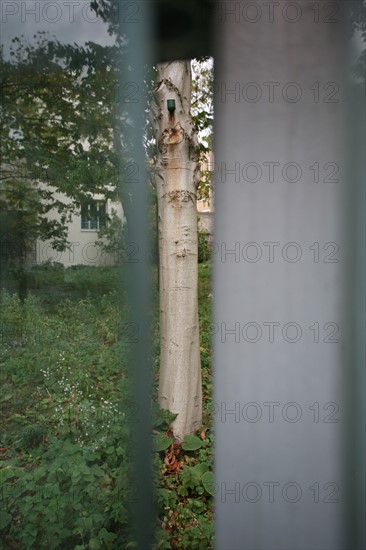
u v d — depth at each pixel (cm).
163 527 192
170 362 280
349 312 133
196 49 157
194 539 184
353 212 132
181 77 266
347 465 134
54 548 173
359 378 133
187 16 148
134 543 172
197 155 279
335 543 134
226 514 140
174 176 272
